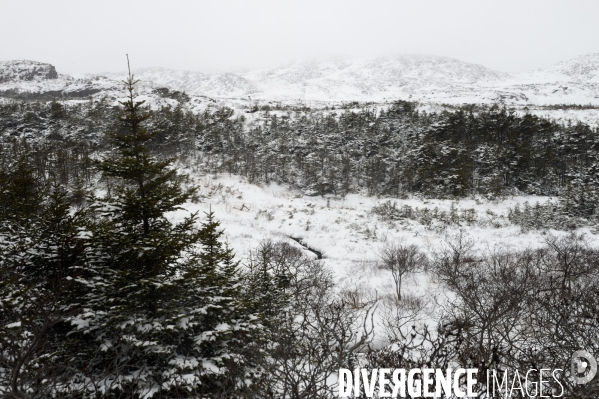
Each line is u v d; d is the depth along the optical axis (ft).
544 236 107.76
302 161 189.57
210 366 28.07
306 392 16.92
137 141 34.40
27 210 43.98
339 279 77.92
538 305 34.32
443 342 20.22
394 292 68.90
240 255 84.69
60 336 29.73
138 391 25.73
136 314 29.30
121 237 31.24
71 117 209.97
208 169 173.68
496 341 26.94
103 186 113.60
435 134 207.72
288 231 117.29
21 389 18.26
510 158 179.22
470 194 167.63
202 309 31.01
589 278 50.88
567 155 189.98
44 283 29.45
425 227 120.37
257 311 39.96
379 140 212.84
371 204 159.84
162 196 33.83
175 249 32.65
